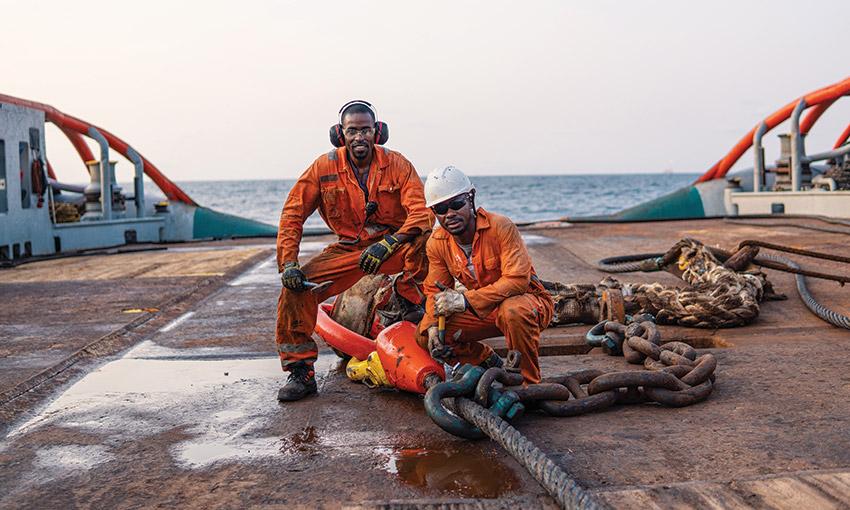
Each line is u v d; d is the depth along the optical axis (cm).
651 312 657
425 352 455
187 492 331
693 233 1535
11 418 450
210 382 526
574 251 1268
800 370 486
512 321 425
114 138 2106
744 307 620
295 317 477
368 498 316
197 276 1098
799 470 321
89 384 528
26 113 1602
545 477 306
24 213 1573
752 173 2520
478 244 433
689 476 321
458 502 305
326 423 425
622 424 395
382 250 478
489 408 389
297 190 494
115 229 1945
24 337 689
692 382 431
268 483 338
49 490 340
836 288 813
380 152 497
